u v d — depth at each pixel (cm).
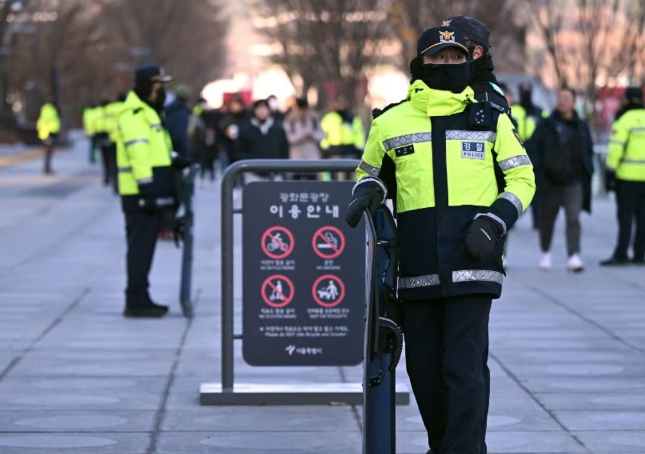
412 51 7819
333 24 10406
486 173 1270
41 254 3656
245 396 1766
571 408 1750
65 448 1528
